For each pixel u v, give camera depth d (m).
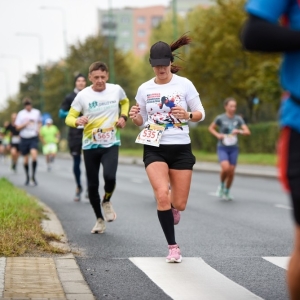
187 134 15.88
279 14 7.44
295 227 7.79
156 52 15.66
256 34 7.34
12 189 29.61
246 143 81.19
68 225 22.58
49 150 62.16
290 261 7.94
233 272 14.78
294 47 7.32
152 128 15.76
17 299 11.43
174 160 15.80
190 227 22.30
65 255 15.98
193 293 12.73
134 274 14.48
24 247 16.02
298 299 8.00
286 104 7.73
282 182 7.82
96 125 20.12
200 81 94.19
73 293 12.21
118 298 12.36
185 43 16.66
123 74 143.25
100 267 15.24
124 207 28.42
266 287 13.30
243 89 92.31
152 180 15.66
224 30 91.38
